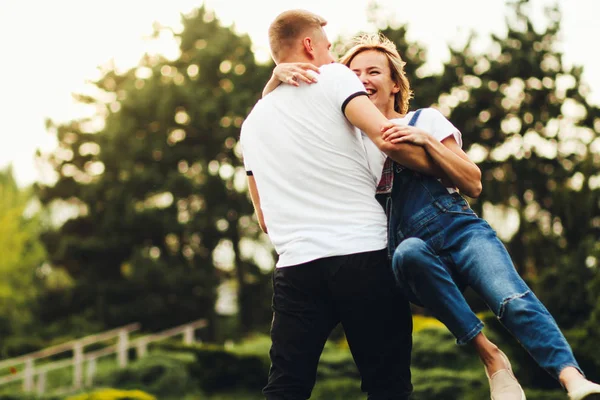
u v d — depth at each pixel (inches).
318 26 116.3
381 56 120.0
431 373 443.2
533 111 1179.9
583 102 1180.5
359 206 107.2
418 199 105.8
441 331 478.9
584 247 475.8
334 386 483.2
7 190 1449.3
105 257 1266.0
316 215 107.5
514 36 1192.2
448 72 1200.2
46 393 609.6
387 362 108.8
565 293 461.7
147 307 1171.9
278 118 111.1
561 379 91.0
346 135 107.7
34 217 1417.3
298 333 109.2
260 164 112.4
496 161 1208.2
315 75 109.3
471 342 101.2
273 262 1293.1
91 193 1290.6
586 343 414.0
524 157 1181.1
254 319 1251.8
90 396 453.4
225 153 1291.8
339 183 107.3
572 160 1162.0
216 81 1305.4
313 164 108.0
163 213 1231.5
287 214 109.0
